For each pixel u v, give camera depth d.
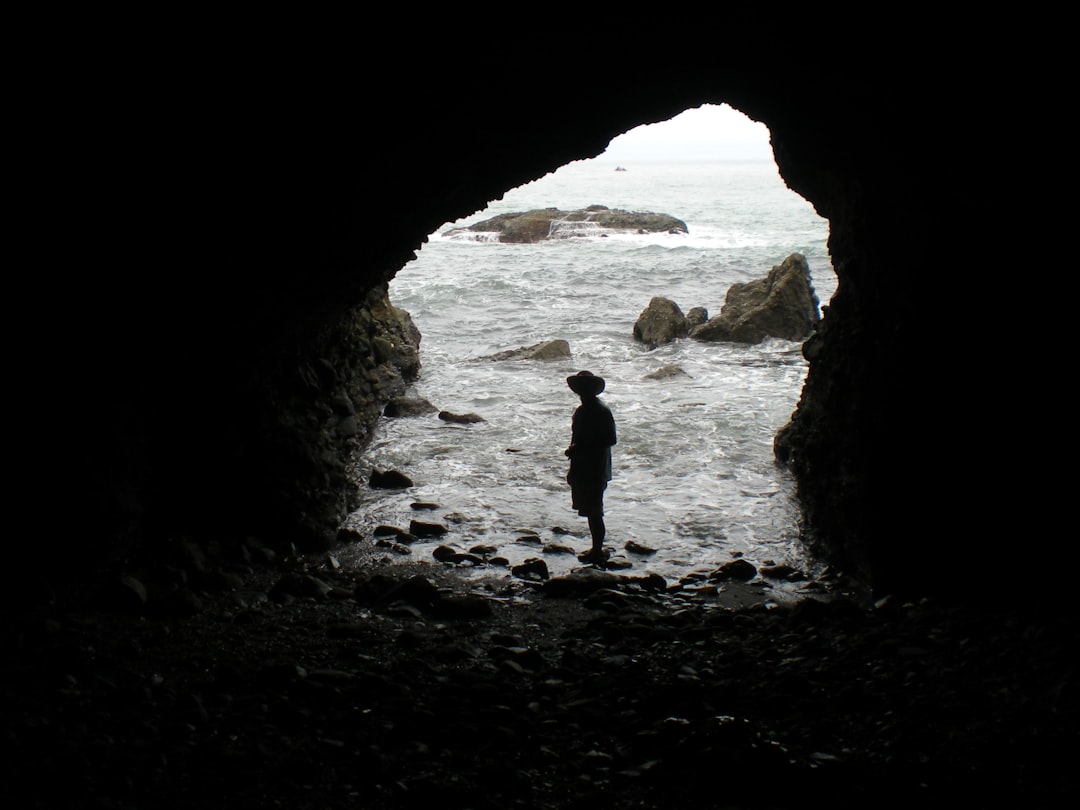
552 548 10.78
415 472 13.62
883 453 9.34
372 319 18.55
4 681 6.21
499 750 5.49
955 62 7.68
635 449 14.57
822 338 12.07
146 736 5.51
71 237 7.13
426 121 8.23
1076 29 6.81
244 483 10.44
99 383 8.23
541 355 21.12
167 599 8.27
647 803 4.79
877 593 9.30
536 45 7.82
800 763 4.93
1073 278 8.16
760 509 12.11
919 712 5.71
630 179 152.25
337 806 4.77
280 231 8.71
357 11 6.66
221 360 9.88
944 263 8.86
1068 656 6.37
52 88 6.11
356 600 8.92
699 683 6.44
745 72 9.72
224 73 6.68
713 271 34.56
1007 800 4.51
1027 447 8.57
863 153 9.62
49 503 7.91
